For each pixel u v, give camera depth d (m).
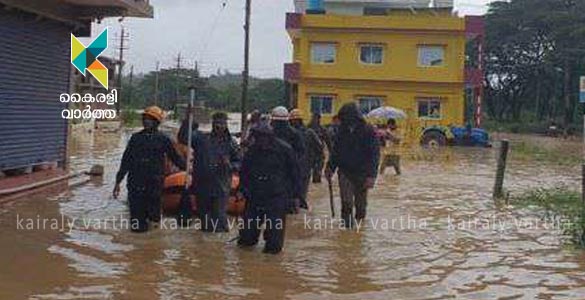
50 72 15.51
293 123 13.36
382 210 13.34
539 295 7.55
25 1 13.52
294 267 8.52
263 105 79.00
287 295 7.30
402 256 9.31
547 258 9.38
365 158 11.45
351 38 44.03
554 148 41.66
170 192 11.53
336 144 11.59
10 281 7.39
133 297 7.00
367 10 48.75
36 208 11.93
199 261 8.64
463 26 43.19
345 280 7.98
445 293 7.54
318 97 44.53
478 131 39.34
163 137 10.38
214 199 10.49
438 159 29.08
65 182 15.37
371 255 9.32
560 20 72.31
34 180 14.27
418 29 43.50
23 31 14.12
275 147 9.34
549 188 18.08
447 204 14.50
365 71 44.12
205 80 74.81
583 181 13.24
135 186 10.21
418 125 43.50
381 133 21.20
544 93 81.62
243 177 9.45
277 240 9.23
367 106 44.41
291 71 44.31
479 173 22.66
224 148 10.66
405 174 21.42
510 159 30.66
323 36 44.19
